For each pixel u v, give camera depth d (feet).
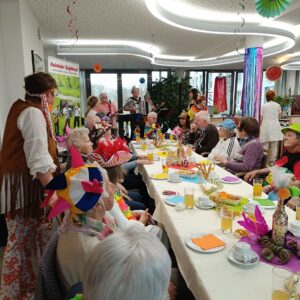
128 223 4.79
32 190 5.76
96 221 3.34
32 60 12.23
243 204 5.73
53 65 15.71
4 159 5.71
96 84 32.12
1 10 10.11
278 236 3.98
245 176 8.86
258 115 19.25
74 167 3.35
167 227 5.36
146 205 9.45
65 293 3.14
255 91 19.06
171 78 26.50
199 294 3.34
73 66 17.60
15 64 10.41
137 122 20.15
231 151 10.71
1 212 6.04
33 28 13.46
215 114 30.37
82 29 17.37
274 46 23.80
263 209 5.35
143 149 13.58
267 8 6.19
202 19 16.34
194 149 13.93
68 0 12.12
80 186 3.10
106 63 28.84
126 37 19.84
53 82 6.07
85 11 13.70
